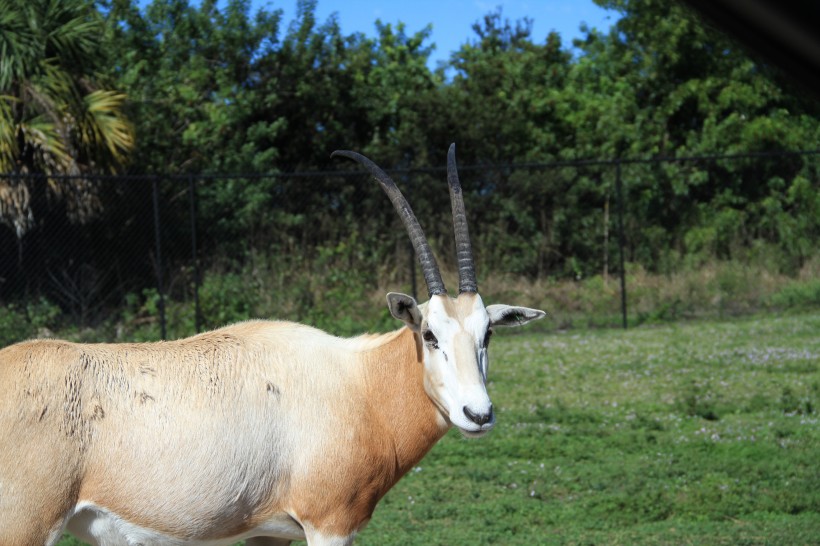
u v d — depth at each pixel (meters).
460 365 3.89
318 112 20.41
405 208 4.28
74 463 3.63
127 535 3.76
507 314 4.15
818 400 9.23
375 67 22.08
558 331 14.80
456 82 22.31
